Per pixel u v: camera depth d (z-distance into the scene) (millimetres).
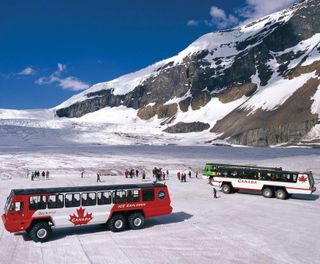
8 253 20734
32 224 23750
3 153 123188
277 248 21312
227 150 152625
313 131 197375
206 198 41719
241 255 20016
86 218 24812
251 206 36125
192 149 160375
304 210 33938
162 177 66688
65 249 21453
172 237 23953
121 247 21734
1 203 37719
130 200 26297
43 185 54406
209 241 22891
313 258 19500
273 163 83500
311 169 73812
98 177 61125
